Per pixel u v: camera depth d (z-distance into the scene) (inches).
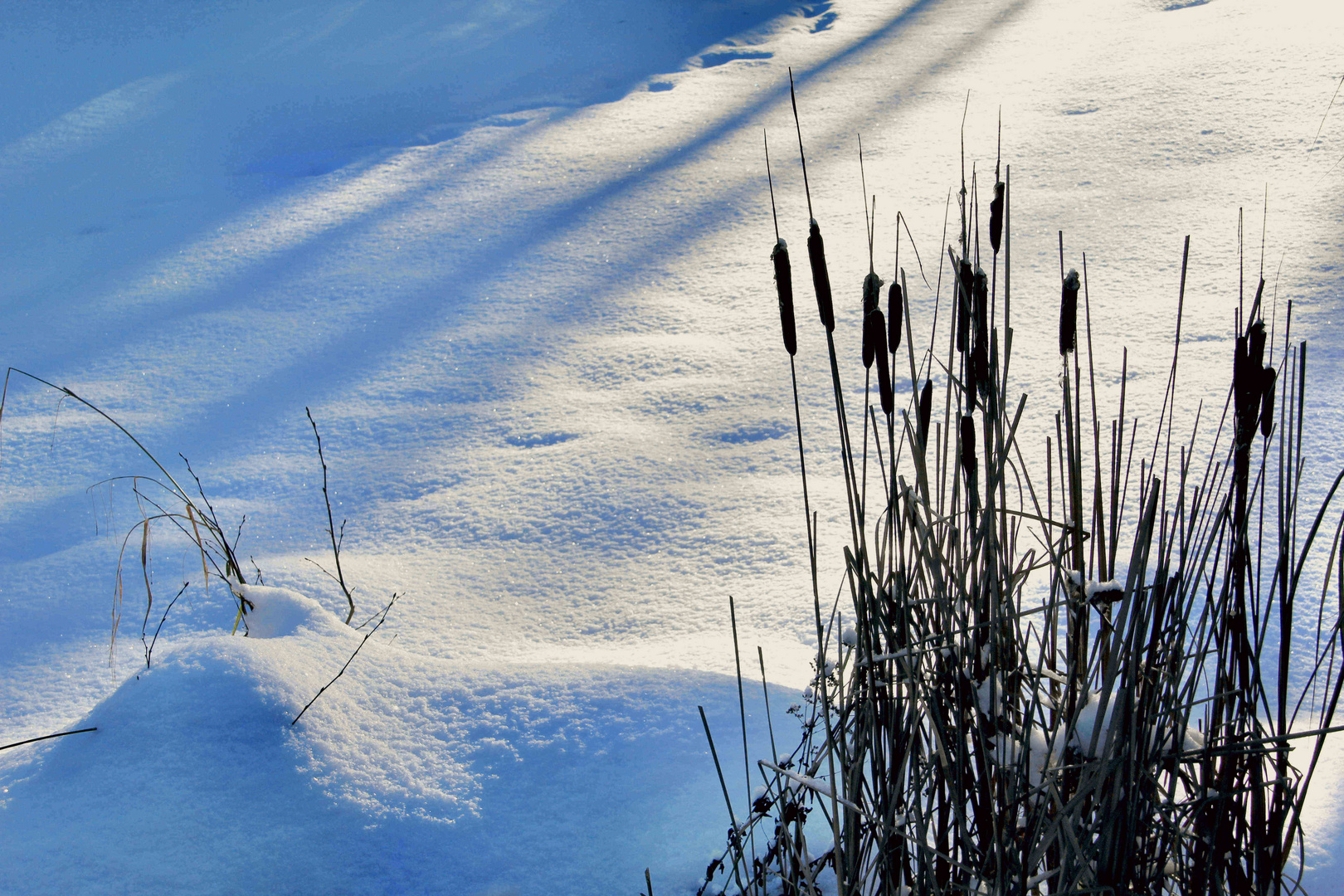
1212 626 39.7
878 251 147.7
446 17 301.4
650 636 78.9
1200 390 103.2
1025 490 90.6
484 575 91.0
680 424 113.4
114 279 163.8
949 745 42.4
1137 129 177.9
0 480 111.3
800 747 54.7
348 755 58.6
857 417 110.4
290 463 112.7
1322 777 57.7
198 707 59.9
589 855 53.4
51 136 231.9
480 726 61.6
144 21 295.3
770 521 93.5
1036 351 117.0
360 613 85.3
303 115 237.9
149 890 50.9
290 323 145.9
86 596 90.6
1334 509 84.0
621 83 247.8
